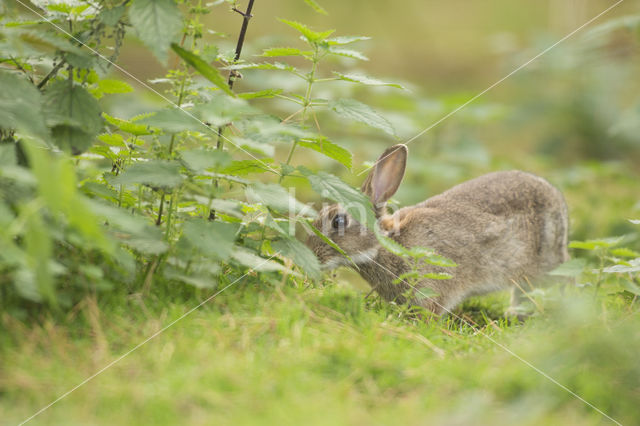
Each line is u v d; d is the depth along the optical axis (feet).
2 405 16.37
